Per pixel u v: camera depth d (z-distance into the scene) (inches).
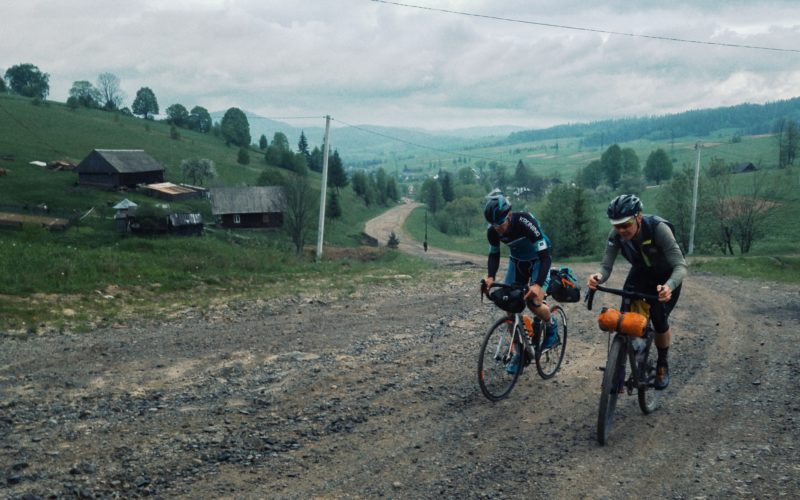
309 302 448.1
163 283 499.2
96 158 3518.7
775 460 158.4
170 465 154.3
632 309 195.2
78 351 281.3
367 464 157.9
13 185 3201.3
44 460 155.5
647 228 183.2
